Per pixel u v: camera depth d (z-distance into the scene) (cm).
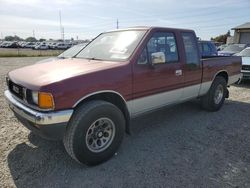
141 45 374
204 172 320
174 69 425
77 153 307
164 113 555
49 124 281
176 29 441
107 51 407
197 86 497
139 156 357
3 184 287
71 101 292
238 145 400
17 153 357
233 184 296
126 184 292
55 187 284
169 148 384
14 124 466
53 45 5759
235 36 3900
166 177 307
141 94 374
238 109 605
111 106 328
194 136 432
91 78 311
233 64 615
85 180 298
